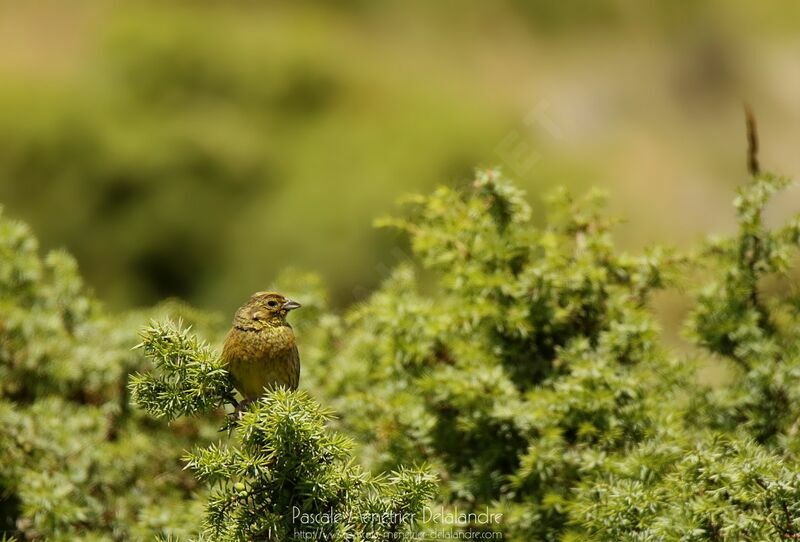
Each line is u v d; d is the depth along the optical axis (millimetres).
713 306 10305
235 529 7383
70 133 28297
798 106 33344
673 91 33062
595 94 31906
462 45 33500
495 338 10016
